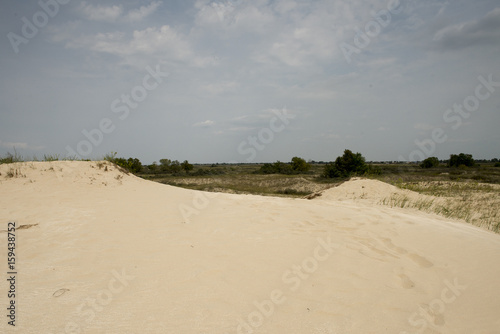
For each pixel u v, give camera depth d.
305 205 7.66
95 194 7.14
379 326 2.53
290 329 2.44
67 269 3.45
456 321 2.63
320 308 2.77
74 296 2.85
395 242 4.80
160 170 43.31
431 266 3.86
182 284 3.15
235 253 4.09
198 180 29.16
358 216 6.50
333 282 3.31
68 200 6.48
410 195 10.98
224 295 2.96
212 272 3.46
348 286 3.22
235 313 2.64
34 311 2.56
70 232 4.75
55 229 4.86
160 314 2.58
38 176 7.54
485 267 3.73
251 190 20.38
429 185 15.42
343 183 12.40
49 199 6.42
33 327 2.32
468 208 9.63
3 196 6.34
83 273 3.36
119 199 6.94
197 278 3.30
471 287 3.25
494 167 34.69
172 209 6.41
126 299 2.81
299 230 5.31
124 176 8.80
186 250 4.14
